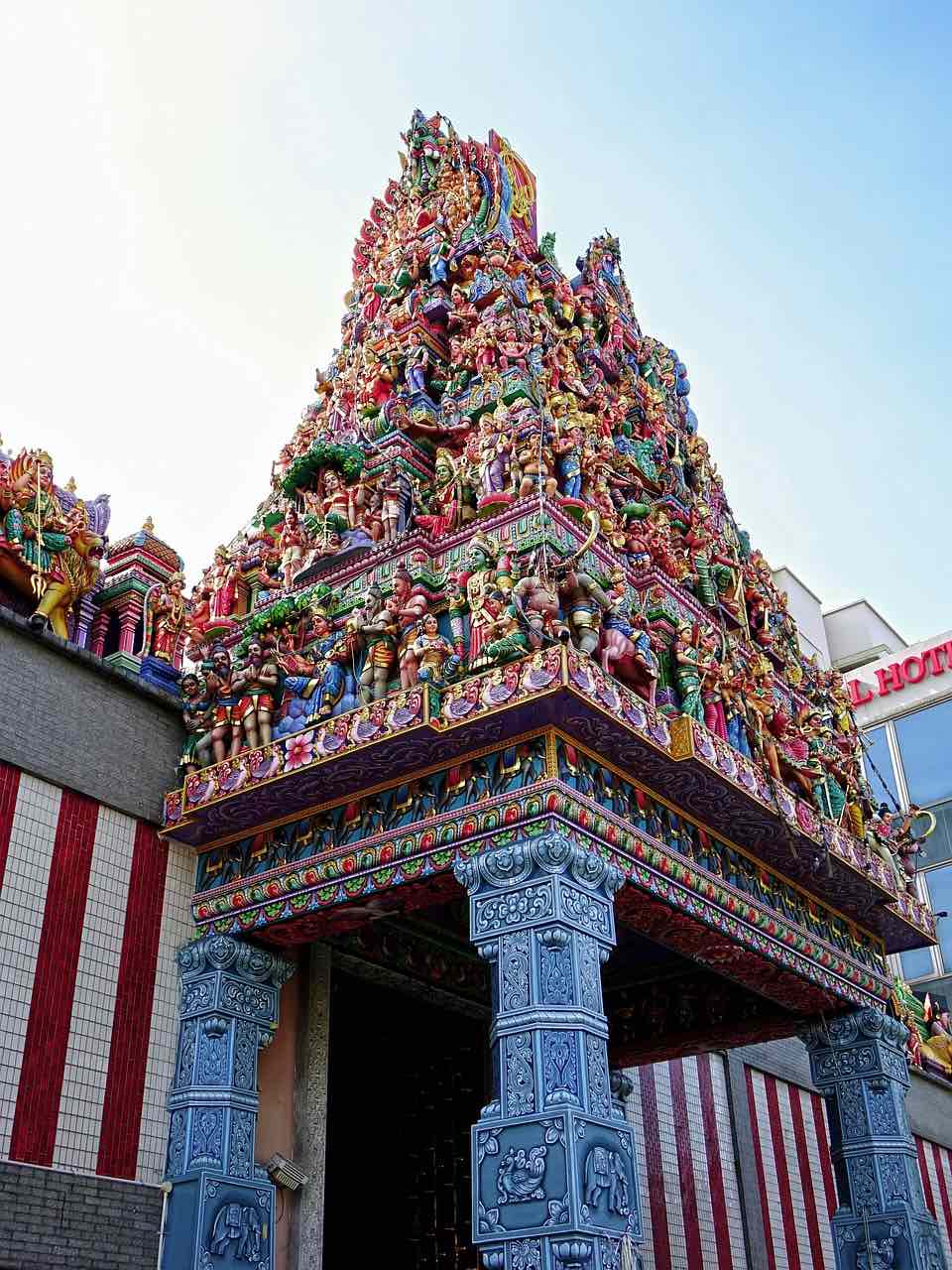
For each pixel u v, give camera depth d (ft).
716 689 47.06
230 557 55.26
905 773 133.39
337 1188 54.29
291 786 41.01
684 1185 62.95
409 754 38.83
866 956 55.16
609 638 40.98
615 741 38.27
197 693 45.83
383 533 49.88
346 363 67.15
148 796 43.80
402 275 66.28
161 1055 40.60
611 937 36.14
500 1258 31.17
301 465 54.75
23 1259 34.14
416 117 79.36
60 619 45.65
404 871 38.68
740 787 41.75
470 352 57.47
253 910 42.01
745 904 45.16
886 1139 50.16
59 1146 36.37
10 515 45.19
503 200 70.59
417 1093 54.54
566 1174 30.86
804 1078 78.18
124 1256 36.60
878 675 139.54
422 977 50.98
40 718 40.98
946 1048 92.32
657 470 62.54
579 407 59.00
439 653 39.52
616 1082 58.34
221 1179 38.27
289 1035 44.32
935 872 127.65
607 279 76.79
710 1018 55.62
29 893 38.47
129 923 41.39
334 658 43.98
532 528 43.57
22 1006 36.91
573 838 36.29
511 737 37.83
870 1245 48.24
